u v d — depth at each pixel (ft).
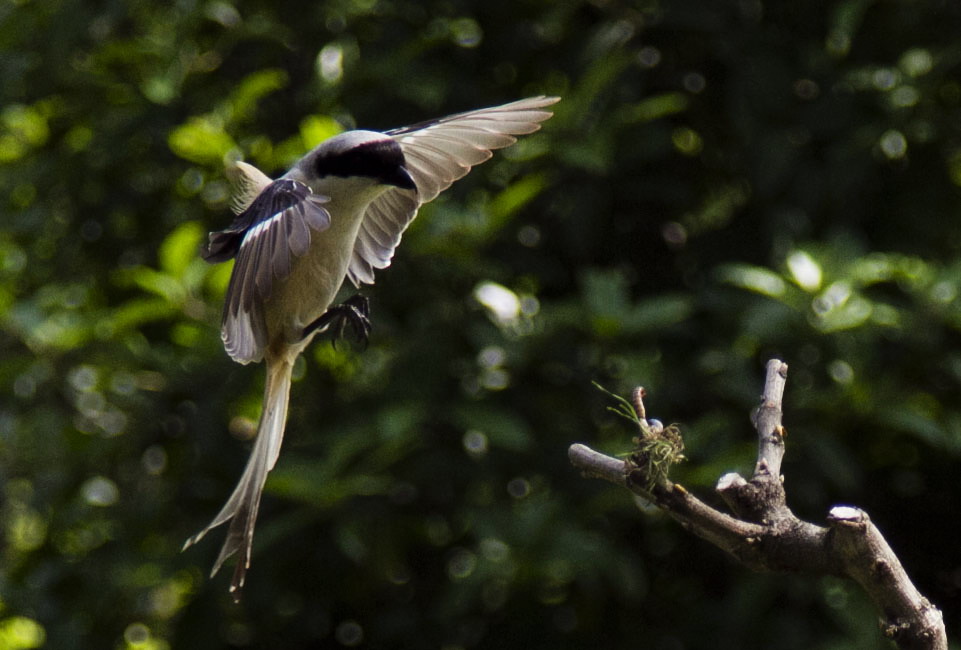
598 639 31.83
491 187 33.30
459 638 32.01
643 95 34.19
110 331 31.86
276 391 20.36
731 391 29.27
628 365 29.30
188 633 31.17
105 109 35.09
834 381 29.91
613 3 33.58
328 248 19.27
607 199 32.63
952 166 33.68
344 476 29.76
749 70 32.14
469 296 31.14
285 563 31.53
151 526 33.53
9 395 34.88
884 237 33.09
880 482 33.06
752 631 30.37
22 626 35.68
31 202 36.68
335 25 34.65
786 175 31.40
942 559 33.71
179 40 34.22
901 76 32.42
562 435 30.73
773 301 29.19
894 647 28.30
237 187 20.08
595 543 28.60
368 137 18.89
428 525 31.76
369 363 32.94
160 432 34.35
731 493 14.05
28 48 36.06
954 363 28.99
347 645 33.55
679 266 34.14
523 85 34.06
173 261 30.89
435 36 32.53
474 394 30.83
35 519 41.22
